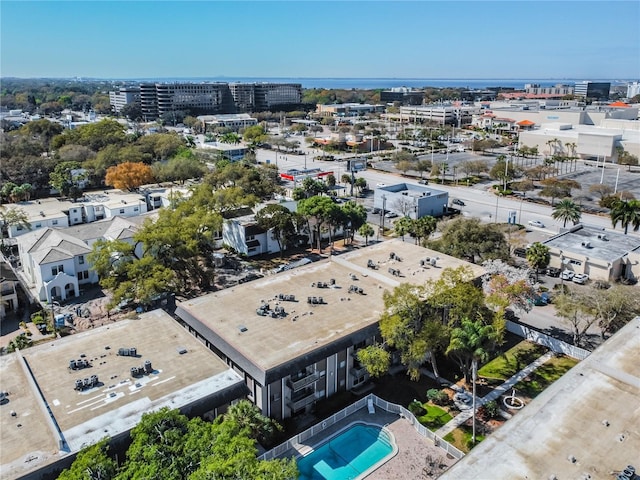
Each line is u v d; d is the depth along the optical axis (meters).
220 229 91.19
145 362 48.53
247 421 42.66
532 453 35.88
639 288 68.50
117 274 71.12
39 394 43.78
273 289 65.06
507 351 62.97
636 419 39.25
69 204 119.81
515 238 95.38
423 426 48.88
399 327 51.78
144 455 33.50
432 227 90.75
